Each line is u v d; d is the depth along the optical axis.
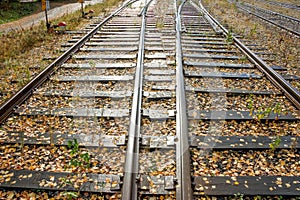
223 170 3.37
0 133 4.00
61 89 5.46
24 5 19.86
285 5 25.06
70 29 11.41
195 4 22.09
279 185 3.14
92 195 2.99
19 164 3.42
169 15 15.55
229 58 7.64
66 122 4.32
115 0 23.31
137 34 10.32
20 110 4.61
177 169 3.27
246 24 13.45
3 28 12.80
